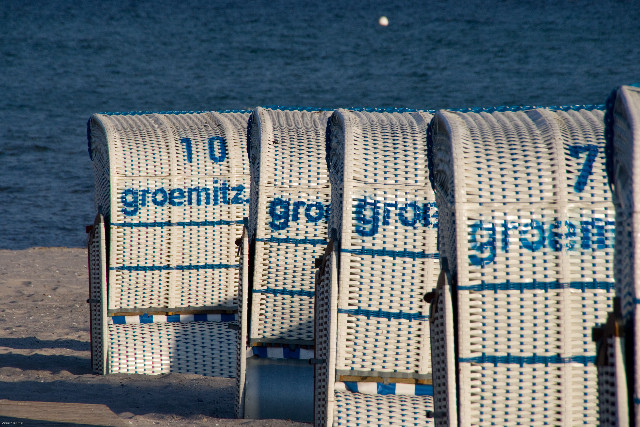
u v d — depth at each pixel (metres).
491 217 14.43
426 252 19.62
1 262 57.75
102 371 30.86
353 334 19.66
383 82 199.12
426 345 19.66
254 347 25.25
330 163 23.20
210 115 33.91
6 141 121.88
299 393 25.02
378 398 19.75
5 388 26.30
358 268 19.62
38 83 194.88
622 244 11.84
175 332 31.22
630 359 11.38
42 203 85.62
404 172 19.95
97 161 33.66
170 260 30.81
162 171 30.53
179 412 24.72
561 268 14.27
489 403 14.19
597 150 15.02
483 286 14.23
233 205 31.00
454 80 199.62
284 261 25.16
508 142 15.13
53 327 41.38
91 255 31.58
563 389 14.17
